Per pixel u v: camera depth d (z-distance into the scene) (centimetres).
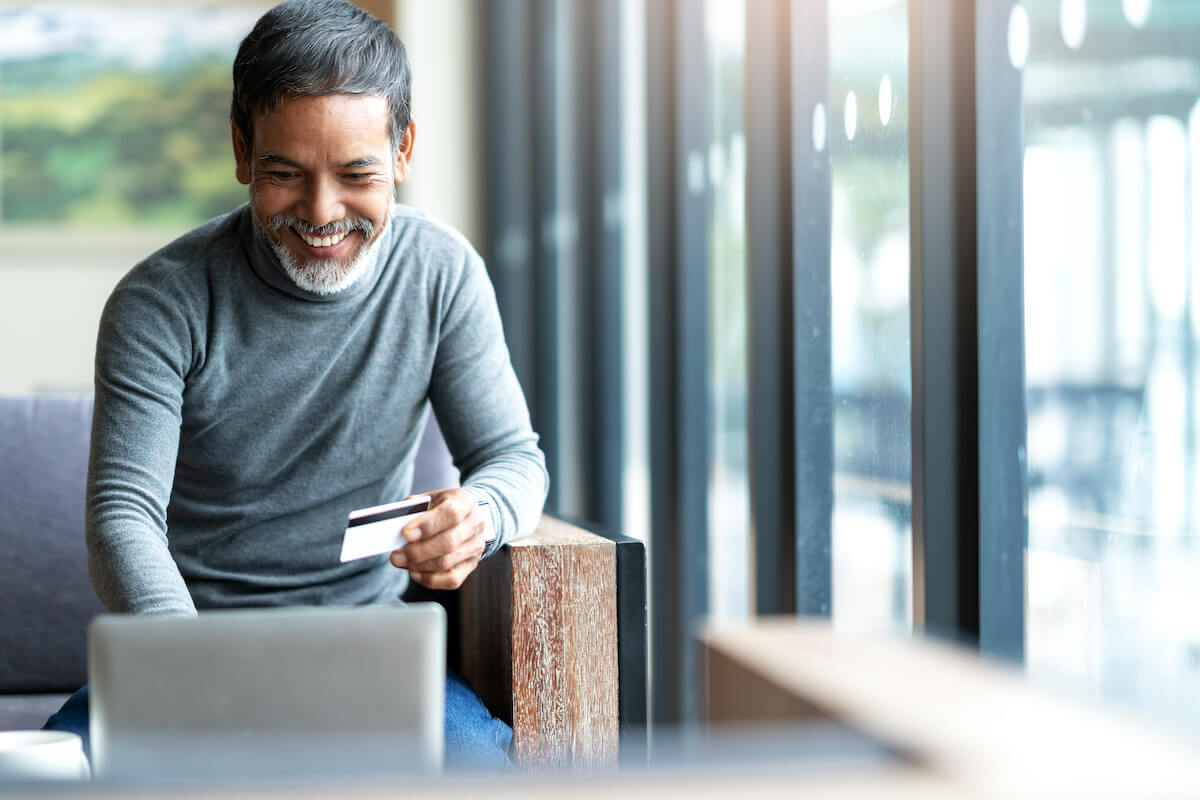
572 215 341
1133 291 111
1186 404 105
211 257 145
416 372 152
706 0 234
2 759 67
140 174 470
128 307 141
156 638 57
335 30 130
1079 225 119
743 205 215
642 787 36
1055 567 126
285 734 58
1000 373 133
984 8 132
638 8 279
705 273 238
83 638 175
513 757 136
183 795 36
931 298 139
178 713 57
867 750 38
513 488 143
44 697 174
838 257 176
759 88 190
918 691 44
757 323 191
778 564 191
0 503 177
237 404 146
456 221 403
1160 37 106
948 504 139
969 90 135
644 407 286
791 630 57
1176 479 107
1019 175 130
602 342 306
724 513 231
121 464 134
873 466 166
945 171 139
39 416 182
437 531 128
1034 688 44
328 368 147
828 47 178
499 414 155
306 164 131
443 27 401
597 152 304
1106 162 114
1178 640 108
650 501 254
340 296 144
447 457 183
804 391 185
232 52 468
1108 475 116
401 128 139
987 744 38
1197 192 102
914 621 143
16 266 470
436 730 59
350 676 59
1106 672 118
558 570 137
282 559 151
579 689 137
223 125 470
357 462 151
